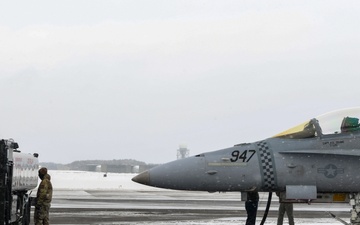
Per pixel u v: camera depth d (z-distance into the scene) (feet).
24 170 56.80
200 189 53.01
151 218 77.71
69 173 479.41
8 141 51.65
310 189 52.85
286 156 53.26
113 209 93.86
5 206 50.39
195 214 85.51
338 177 52.90
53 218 76.33
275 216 85.76
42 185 55.62
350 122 54.70
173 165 53.11
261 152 53.62
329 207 114.01
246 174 52.65
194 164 52.90
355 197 54.29
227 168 52.70
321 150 53.67
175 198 135.95
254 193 60.49
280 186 52.95
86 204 106.73
